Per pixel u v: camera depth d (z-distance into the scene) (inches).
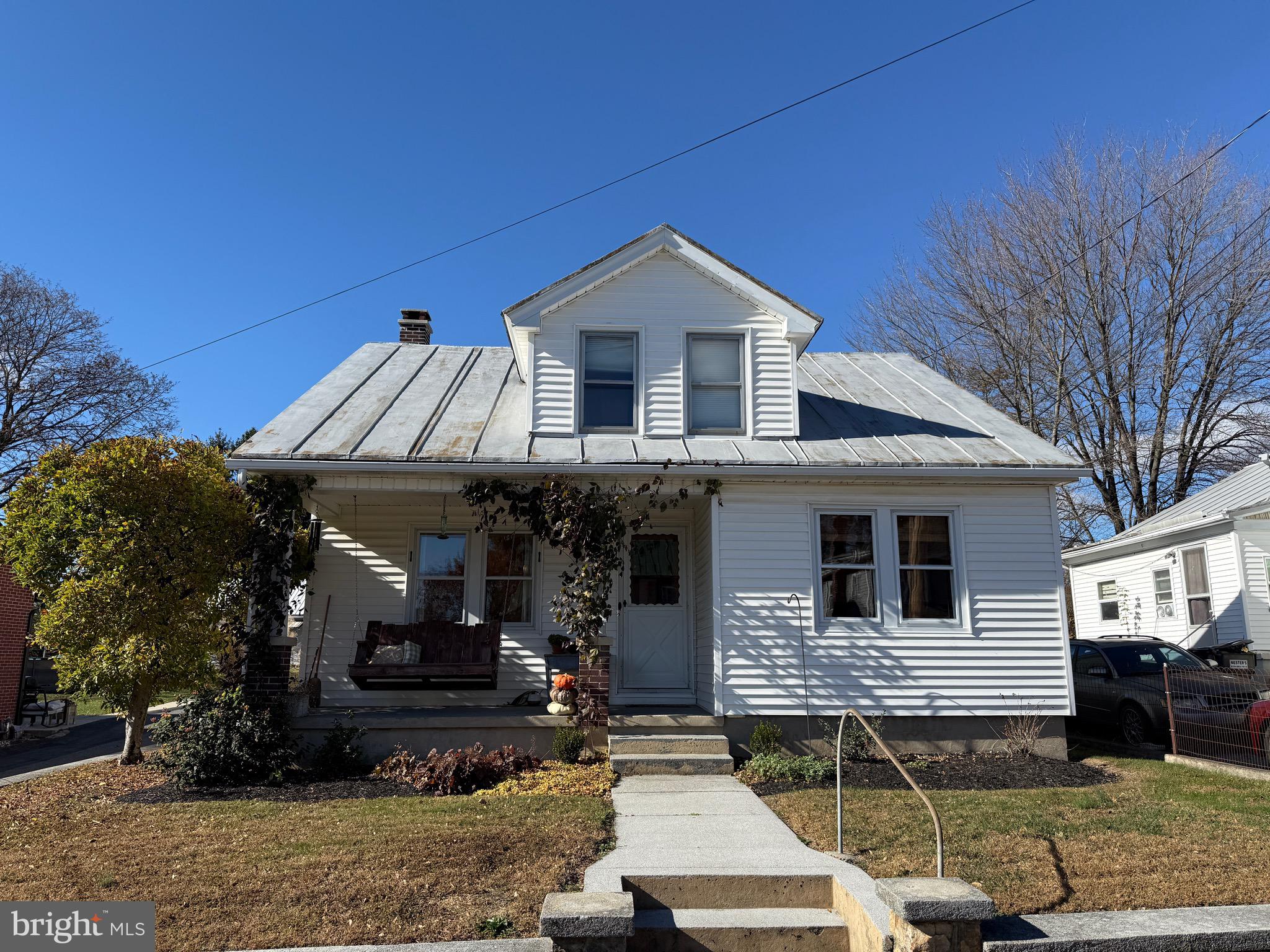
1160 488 1011.3
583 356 471.2
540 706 466.3
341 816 295.6
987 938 183.0
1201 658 591.8
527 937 195.3
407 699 473.1
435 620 488.4
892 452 443.8
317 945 191.6
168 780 364.2
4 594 660.1
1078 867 237.3
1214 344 941.2
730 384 473.7
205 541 402.9
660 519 498.3
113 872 239.3
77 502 409.7
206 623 403.9
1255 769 371.6
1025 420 1053.2
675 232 473.4
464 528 496.7
